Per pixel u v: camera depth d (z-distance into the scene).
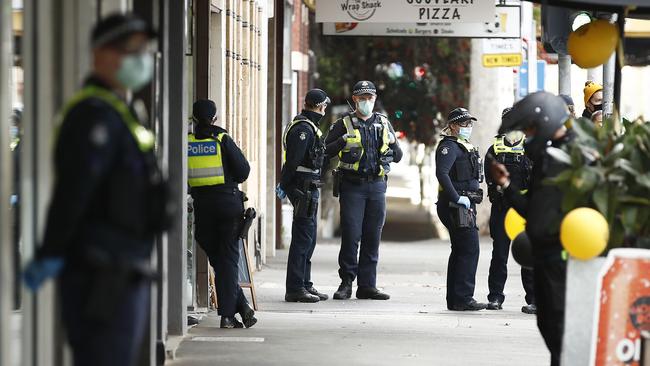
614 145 28.56
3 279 21.78
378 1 69.19
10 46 28.31
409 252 84.12
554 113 29.39
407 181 195.88
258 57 71.75
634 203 28.19
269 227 76.50
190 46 50.16
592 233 26.92
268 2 75.50
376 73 114.25
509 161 49.31
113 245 21.39
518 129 29.59
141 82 21.81
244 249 50.78
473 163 50.62
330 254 80.69
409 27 71.44
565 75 59.16
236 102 62.69
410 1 69.31
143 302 22.06
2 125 21.72
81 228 21.36
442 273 70.06
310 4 97.31
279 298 55.69
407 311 51.69
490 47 81.31
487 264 75.81
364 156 54.22
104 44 21.47
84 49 27.36
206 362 37.97
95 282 21.20
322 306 52.94
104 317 21.16
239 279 50.66
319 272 68.75
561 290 29.33
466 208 50.72
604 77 49.38
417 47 112.88
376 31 71.50
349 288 55.53
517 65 81.12
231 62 59.72
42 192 26.92
